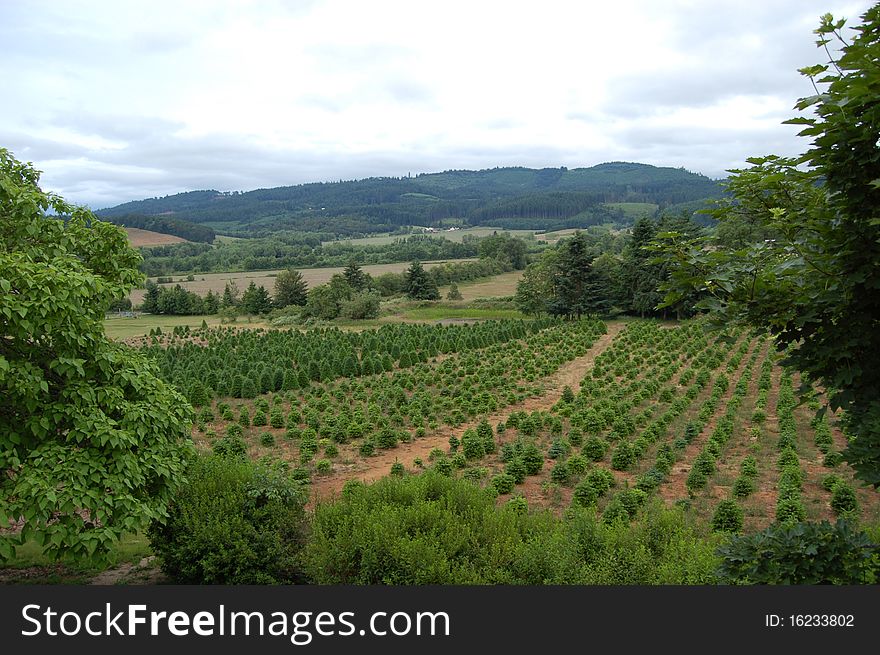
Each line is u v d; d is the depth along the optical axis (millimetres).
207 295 86375
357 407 31781
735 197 6059
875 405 5188
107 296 10500
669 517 11766
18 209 9781
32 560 12812
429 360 48344
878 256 5082
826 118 5344
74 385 9477
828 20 5195
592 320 66188
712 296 5984
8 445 9062
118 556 13219
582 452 23438
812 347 5664
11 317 8359
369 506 10891
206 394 32750
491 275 114500
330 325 70312
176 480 10375
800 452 22797
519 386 37156
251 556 10547
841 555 5422
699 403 31984
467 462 23516
